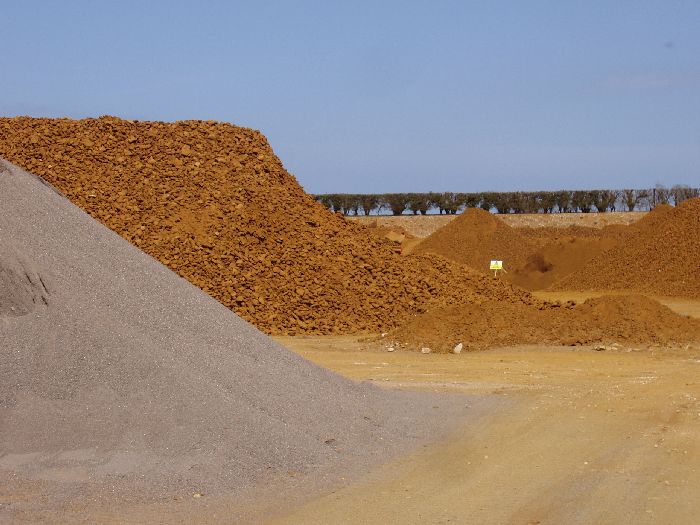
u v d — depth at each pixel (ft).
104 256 35.32
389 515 25.00
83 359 29.66
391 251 94.63
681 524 24.20
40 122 105.29
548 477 29.35
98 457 27.37
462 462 31.32
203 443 28.76
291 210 96.58
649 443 34.47
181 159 101.14
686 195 238.89
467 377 53.31
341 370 56.49
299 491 27.27
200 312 35.96
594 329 69.31
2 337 29.66
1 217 33.40
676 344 67.41
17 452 27.35
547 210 243.40
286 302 81.82
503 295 92.27
